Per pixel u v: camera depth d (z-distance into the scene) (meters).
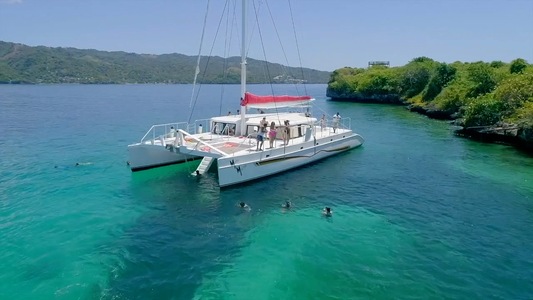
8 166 22.62
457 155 27.25
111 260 11.32
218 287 9.94
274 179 20.28
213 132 24.42
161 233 13.37
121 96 109.38
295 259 11.48
